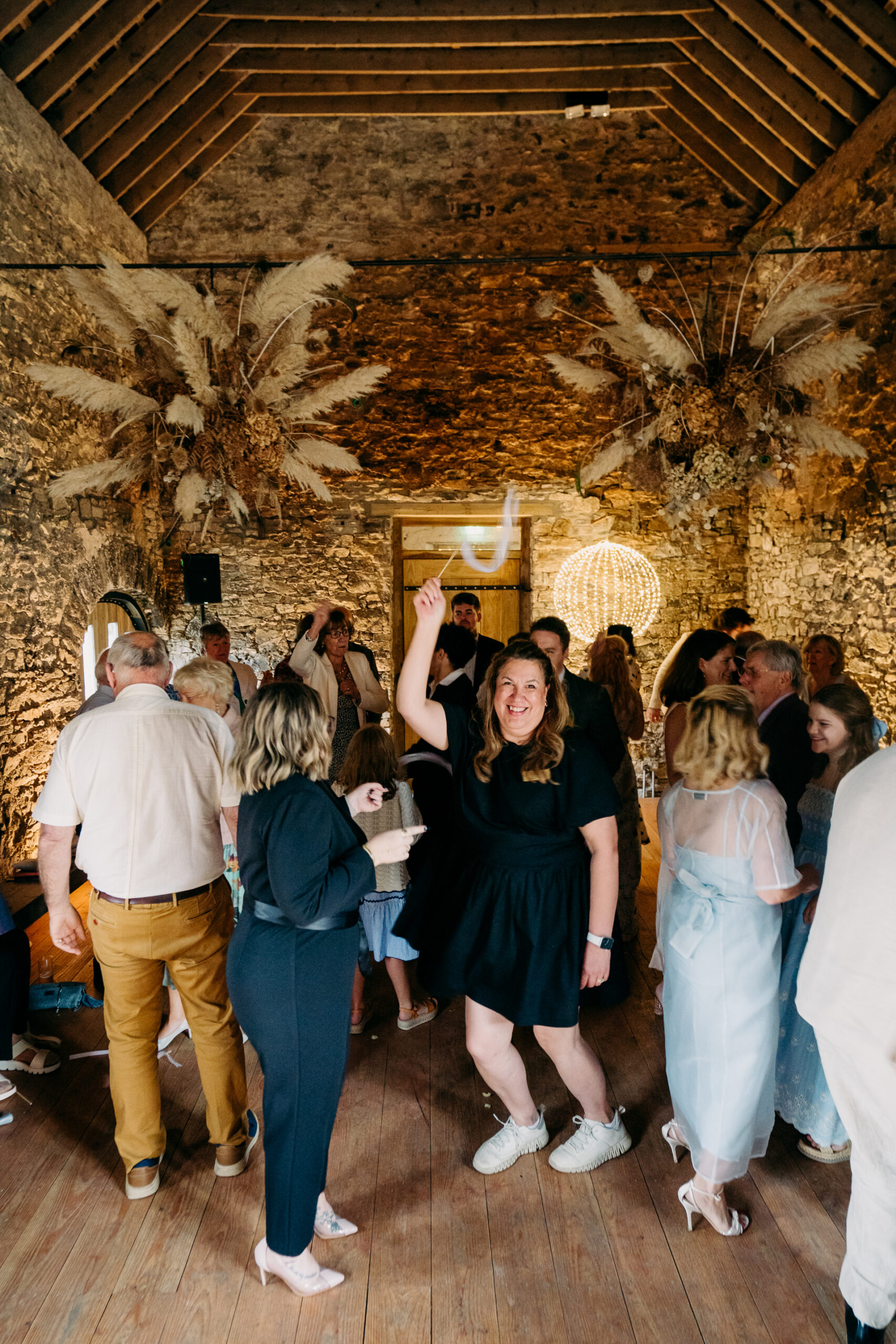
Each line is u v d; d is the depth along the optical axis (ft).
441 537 24.43
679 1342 6.16
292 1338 6.22
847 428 18.15
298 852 6.07
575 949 7.13
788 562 21.39
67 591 17.80
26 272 16.08
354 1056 10.09
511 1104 8.01
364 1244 7.11
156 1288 6.68
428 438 23.04
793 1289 6.64
